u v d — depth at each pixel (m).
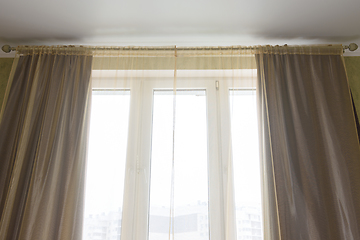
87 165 1.96
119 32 2.11
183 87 2.13
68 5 1.77
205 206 1.90
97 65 2.18
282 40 2.21
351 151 1.88
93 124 2.05
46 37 2.19
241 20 1.94
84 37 2.19
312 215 1.76
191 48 2.19
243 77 2.12
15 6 1.78
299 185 1.85
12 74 2.12
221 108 2.07
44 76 2.11
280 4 1.75
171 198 1.89
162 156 2.00
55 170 1.89
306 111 1.98
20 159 1.91
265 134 1.94
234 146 1.97
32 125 2.00
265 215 1.80
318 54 2.11
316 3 1.74
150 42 2.27
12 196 1.84
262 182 1.87
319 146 1.91
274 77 2.05
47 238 1.75
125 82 2.13
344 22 1.94
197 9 1.81
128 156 1.99
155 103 2.11
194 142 2.02
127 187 1.93
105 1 1.73
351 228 1.73
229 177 1.91
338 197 1.80
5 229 1.77
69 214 1.80
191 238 1.84
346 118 1.96
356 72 2.31
